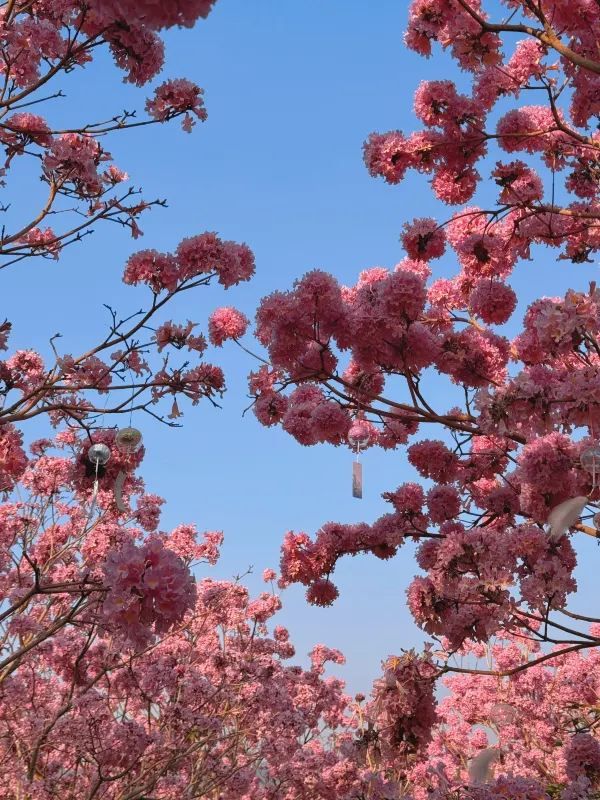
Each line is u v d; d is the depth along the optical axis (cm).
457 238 743
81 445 614
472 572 537
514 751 1248
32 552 912
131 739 795
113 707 943
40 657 912
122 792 829
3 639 828
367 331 531
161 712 882
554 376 480
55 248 542
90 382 550
